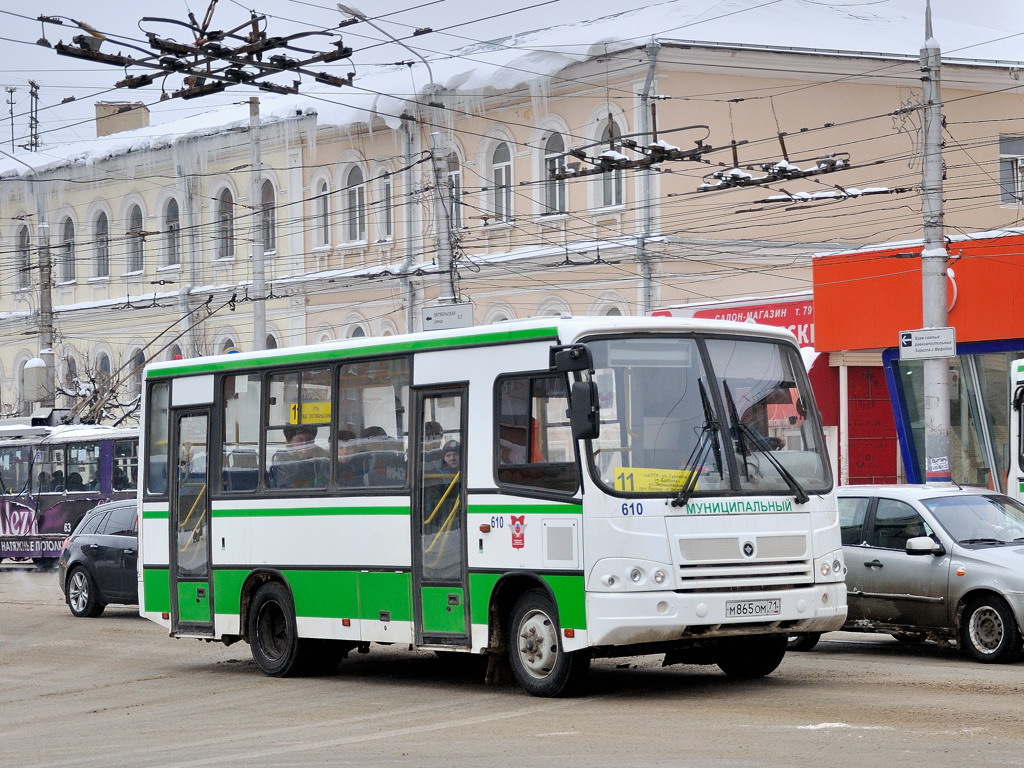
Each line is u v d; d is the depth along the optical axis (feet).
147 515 64.90
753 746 37.83
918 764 34.78
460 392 51.21
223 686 57.06
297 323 171.32
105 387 143.74
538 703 47.62
